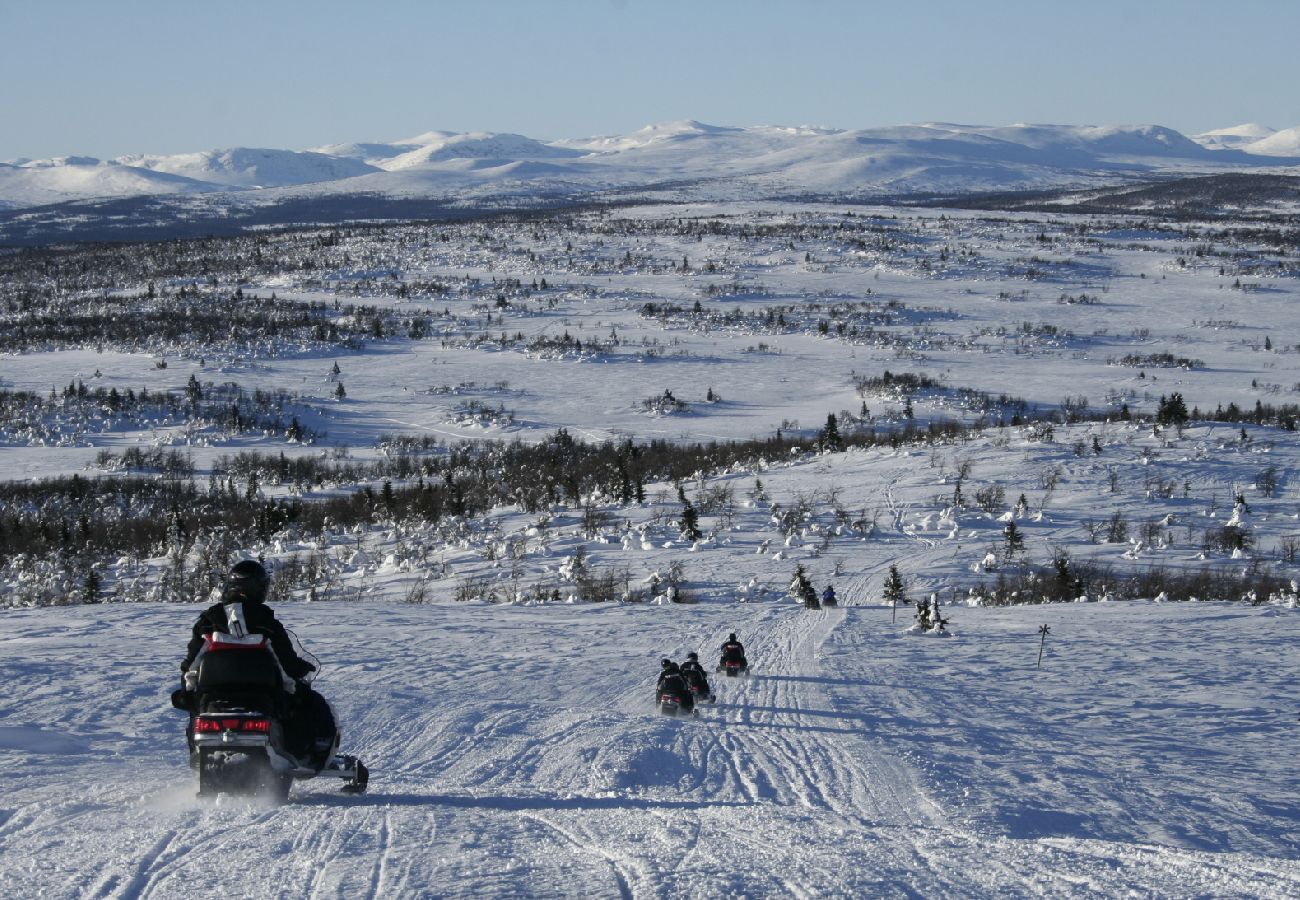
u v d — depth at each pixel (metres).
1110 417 133.75
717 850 5.23
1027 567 69.25
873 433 162.12
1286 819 9.79
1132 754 13.65
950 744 13.63
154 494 124.81
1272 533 81.12
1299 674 24.64
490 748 11.61
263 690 7.26
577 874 4.59
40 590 71.56
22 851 5.02
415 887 4.31
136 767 9.21
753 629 35.78
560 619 38.06
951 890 4.54
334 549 89.75
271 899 4.13
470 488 113.88
